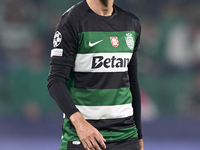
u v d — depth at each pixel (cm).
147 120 3778
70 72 1191
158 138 3262
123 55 1201
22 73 3681
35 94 3659
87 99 1177
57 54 1153
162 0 4406
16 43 4069
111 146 1188
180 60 4131
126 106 1216
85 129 1087
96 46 1168
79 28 1160
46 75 3719
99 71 1173
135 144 1235
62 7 4328
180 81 4025
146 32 4266
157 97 3941
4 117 3575
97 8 1198
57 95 1123
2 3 4184
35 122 3544
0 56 3975
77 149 1170
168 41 4184
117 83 1192
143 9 4422
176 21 4228
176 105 3953
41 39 4147
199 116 3906
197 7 4338
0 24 4119
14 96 3656
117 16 1227
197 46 4144
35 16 4234
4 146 2839
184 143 3088
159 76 4056
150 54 4181
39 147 2827
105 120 1182
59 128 3428
